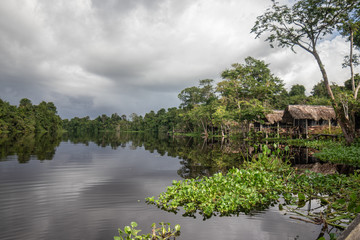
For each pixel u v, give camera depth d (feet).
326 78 58.75
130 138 151.84
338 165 38.75
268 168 32.17
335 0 53.21
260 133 110.52
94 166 39.19
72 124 463.42
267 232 14.47
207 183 22.82
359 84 61.82
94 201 20.40
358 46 68.59
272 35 63.67
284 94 186.91
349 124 56.13
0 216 16.79
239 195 21.35
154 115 371.35
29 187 25.03
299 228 15.10
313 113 87.40
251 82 103.14
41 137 131.23
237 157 51.29
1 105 188.24
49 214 17.25
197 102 233.55
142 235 13.91
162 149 73.10
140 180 28.94
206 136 166.81
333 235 13.75
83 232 14.32
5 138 107.14
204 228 15.05
